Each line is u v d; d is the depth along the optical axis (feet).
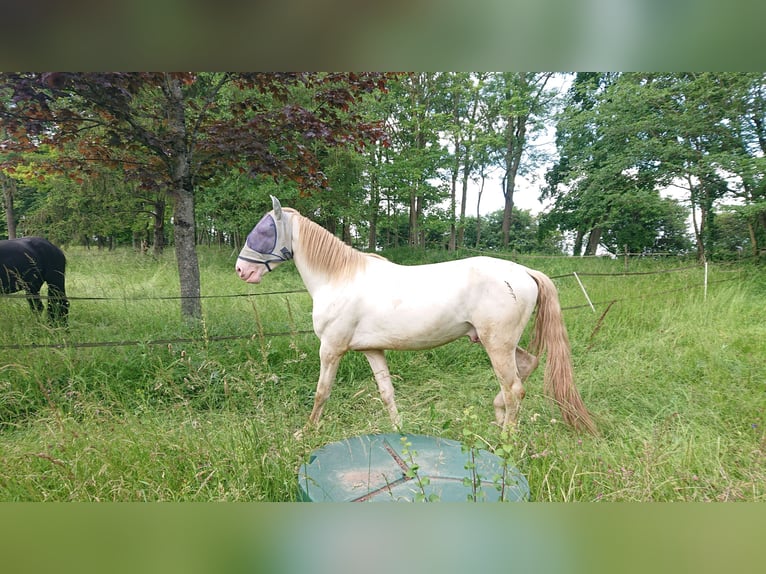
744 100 25.08
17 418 9.99
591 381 11.46
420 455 6.30
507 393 8.69
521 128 48.06
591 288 20.88
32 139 13.93
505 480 5.40
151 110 15.80
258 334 13.05
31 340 12.78
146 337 13.07
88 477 6.54
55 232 36.52
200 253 37.99
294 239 9.16
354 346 9.06
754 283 21.31
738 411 9.27
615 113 28.53
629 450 7.66
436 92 43.75
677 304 17.58
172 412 9.53
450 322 8.58
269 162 14.24
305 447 7.42
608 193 30.17
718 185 27.68
